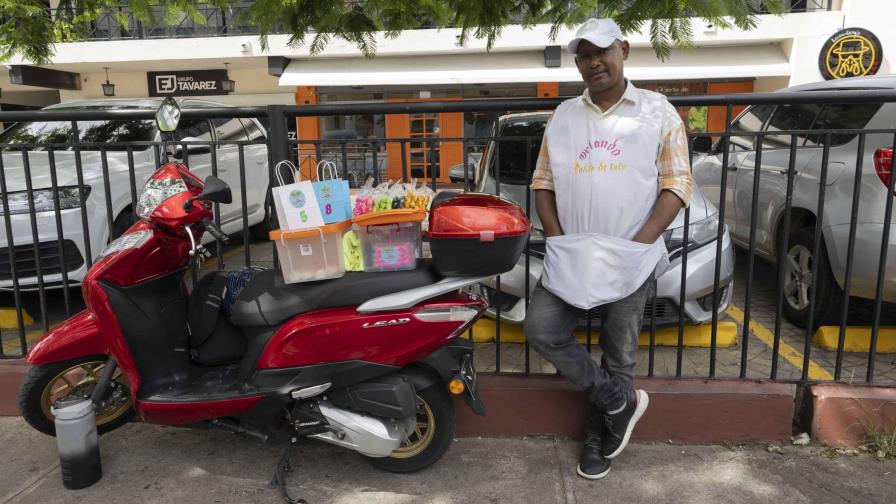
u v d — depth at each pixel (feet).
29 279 14.42
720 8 9.93
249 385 8.78
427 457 9.07
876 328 9.87
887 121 11.93
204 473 9.43
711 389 9.90
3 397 11.11
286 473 9.20
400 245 8.28
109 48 38.04
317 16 11.73
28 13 11.97
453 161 33.17
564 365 8.70
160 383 9.12
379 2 12.14
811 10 35.29
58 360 9.34
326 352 8.24
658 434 9.99
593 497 8.72
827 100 9.21
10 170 15.40
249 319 8.65
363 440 8.35
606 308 8.76
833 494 8.66
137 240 8.82
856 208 9.61
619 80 7.98
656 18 10.25
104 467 9.61
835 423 9.73
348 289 8.24
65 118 10.52
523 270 12.66
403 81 37.04
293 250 8.14
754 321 15.05
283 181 9.36
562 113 8.48
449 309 8.12
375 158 10.37
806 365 10.05
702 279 12.58
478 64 37.42
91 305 8.74
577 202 8.18
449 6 12.33
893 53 33.78
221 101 42.91
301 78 37.11
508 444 10.07
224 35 39.70
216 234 8.51
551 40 12.86
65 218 14.44
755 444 9.87
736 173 17.29
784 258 9.85
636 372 12.03
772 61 35.37
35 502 8.77
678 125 7.95
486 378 10.43
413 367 8.71
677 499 8.63
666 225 7.91
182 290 9.60
